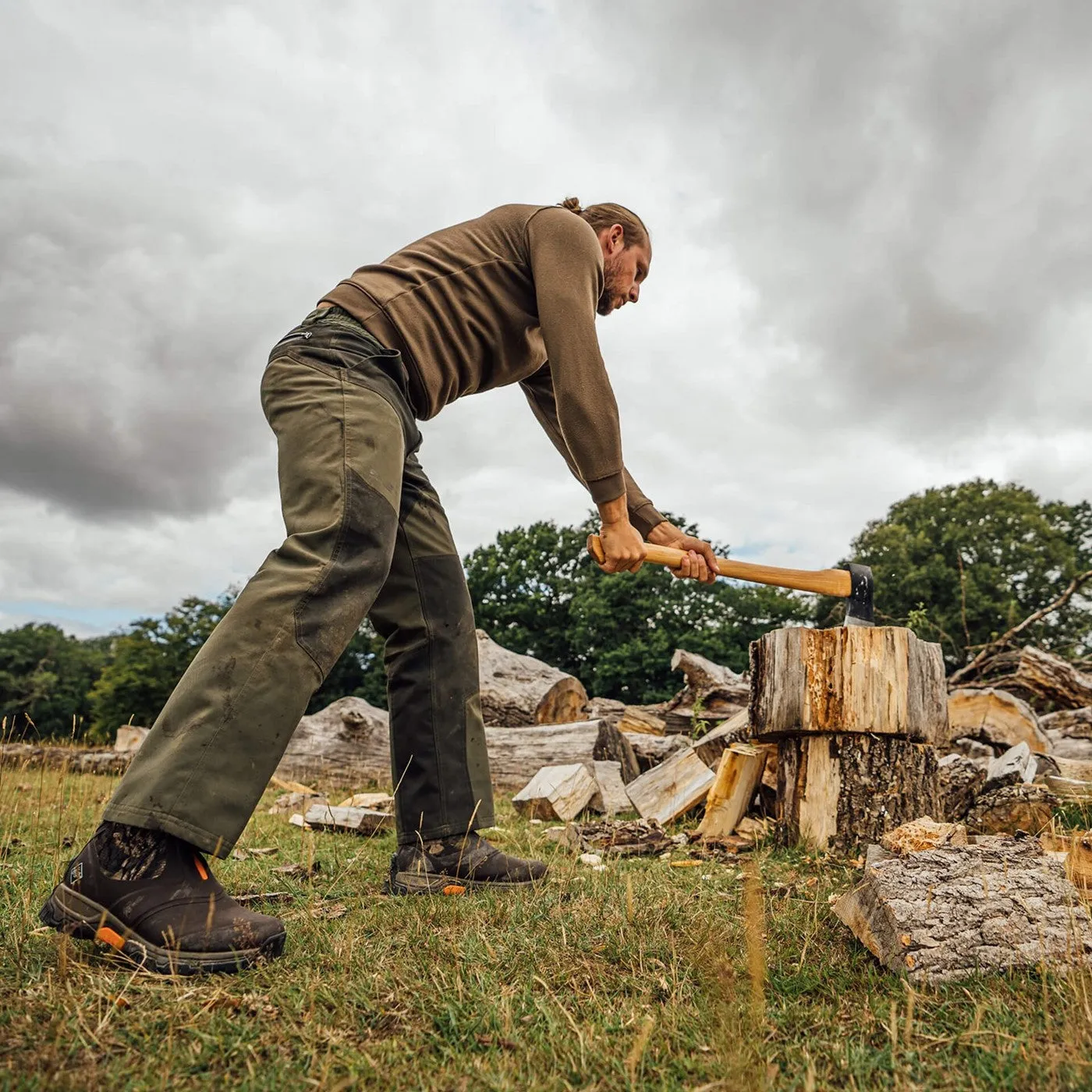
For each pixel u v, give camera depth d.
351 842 3.29
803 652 3.27
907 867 1.75
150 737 1.60
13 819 3.49
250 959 1.53
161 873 1.55
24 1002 1.28
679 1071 1.18
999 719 5.60
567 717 8.26
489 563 33.94
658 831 3.27
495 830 3.75
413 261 2.23
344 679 34.62
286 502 1.88
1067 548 30.59
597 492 2.21
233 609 1.70
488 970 1.55
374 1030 1.30
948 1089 1.13
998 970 1.54
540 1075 1.17
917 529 32.12
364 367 2.00
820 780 3.26
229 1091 1.10
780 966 1.62
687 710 7.49
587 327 2.17
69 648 48.53
